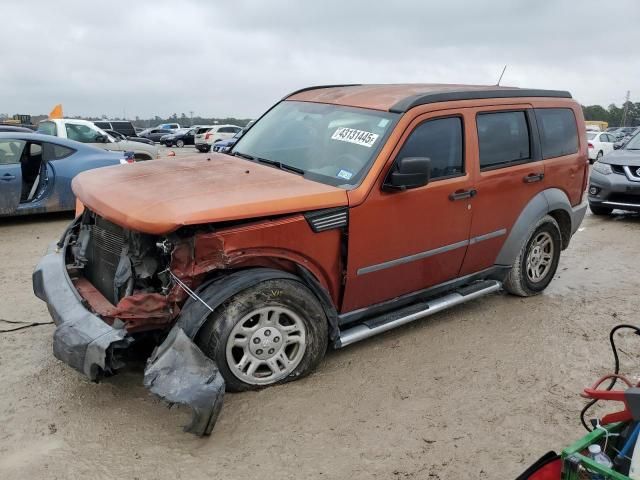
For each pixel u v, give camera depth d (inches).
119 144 577.0
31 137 346.0
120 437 130.0
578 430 139.3
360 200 155.2
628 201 392.5
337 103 191.3
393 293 174.4
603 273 272.7
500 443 133.3
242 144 205.2
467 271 196.4
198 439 130.2
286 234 144.8
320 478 119.3
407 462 125.3
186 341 129.8
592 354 181.0
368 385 156.5
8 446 126.0
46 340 179.2
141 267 143.6
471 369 168.4
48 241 310.0
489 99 195.2
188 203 135.6
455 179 179.3
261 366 151.8
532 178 207.2
